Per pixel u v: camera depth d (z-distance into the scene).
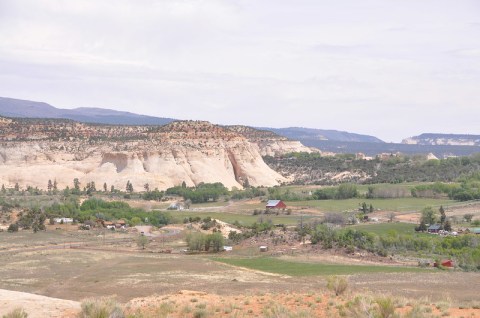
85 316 29.95
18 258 106.19
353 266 95.12
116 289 71.25
